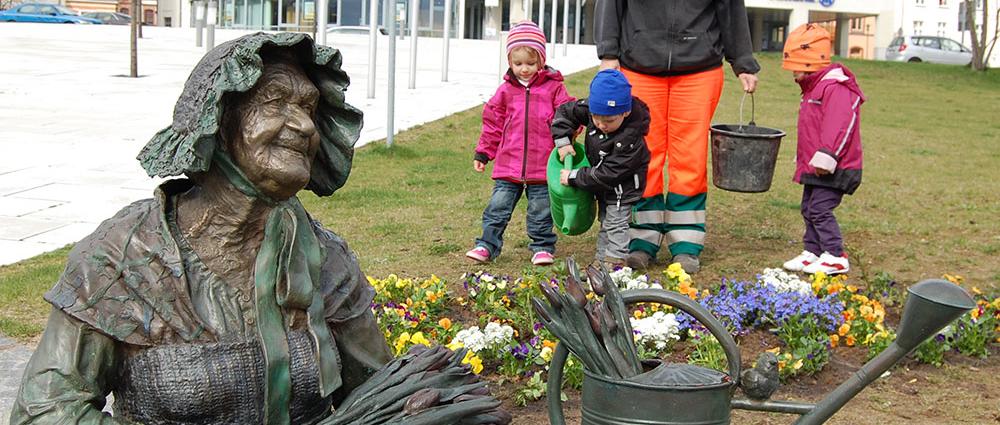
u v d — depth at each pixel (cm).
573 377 532
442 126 1527
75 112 1588
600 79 707
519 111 785
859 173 768
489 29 5044
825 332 605
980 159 1540
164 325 252
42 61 2431
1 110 1576
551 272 717
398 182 1130
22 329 613
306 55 259
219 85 242
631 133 723
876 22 6888
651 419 315
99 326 249
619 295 336
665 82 757
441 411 263
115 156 1225
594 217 768
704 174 771
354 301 285
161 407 253
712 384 318
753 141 740
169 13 6638
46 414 246
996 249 898
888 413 510
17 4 6612
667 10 742
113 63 2450
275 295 259
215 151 253
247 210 256
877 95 2586
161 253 253
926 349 579
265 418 257
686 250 776
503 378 539
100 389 255
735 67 774
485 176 1187
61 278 256
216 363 254
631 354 331
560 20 5647
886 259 862
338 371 268
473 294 668
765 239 916
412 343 534
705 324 334
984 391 545
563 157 751
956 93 2747
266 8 5100
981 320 612
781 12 6269
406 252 830
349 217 953
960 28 6506
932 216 1055
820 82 769
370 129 1460
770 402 335
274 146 252
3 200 980
